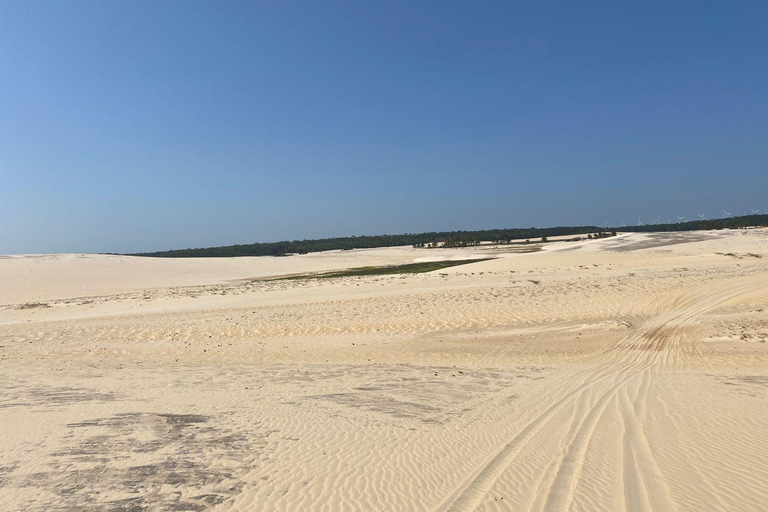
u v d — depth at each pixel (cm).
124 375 1508
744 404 979
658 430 833
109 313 3142
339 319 2398
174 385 1331
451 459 731
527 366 1547
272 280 5584
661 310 2227
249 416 989
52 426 923
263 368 1612
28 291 4859
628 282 2894
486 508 567
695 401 1014
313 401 1120
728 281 2762
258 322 2430
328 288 3891
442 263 7094
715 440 771
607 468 672
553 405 1031
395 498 601
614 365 1500
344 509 573
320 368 1595
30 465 722
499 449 768
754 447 734
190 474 685
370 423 930
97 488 640
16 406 1084
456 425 908
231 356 1866
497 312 2358
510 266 4878
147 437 852
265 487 639
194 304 3394
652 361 1529
